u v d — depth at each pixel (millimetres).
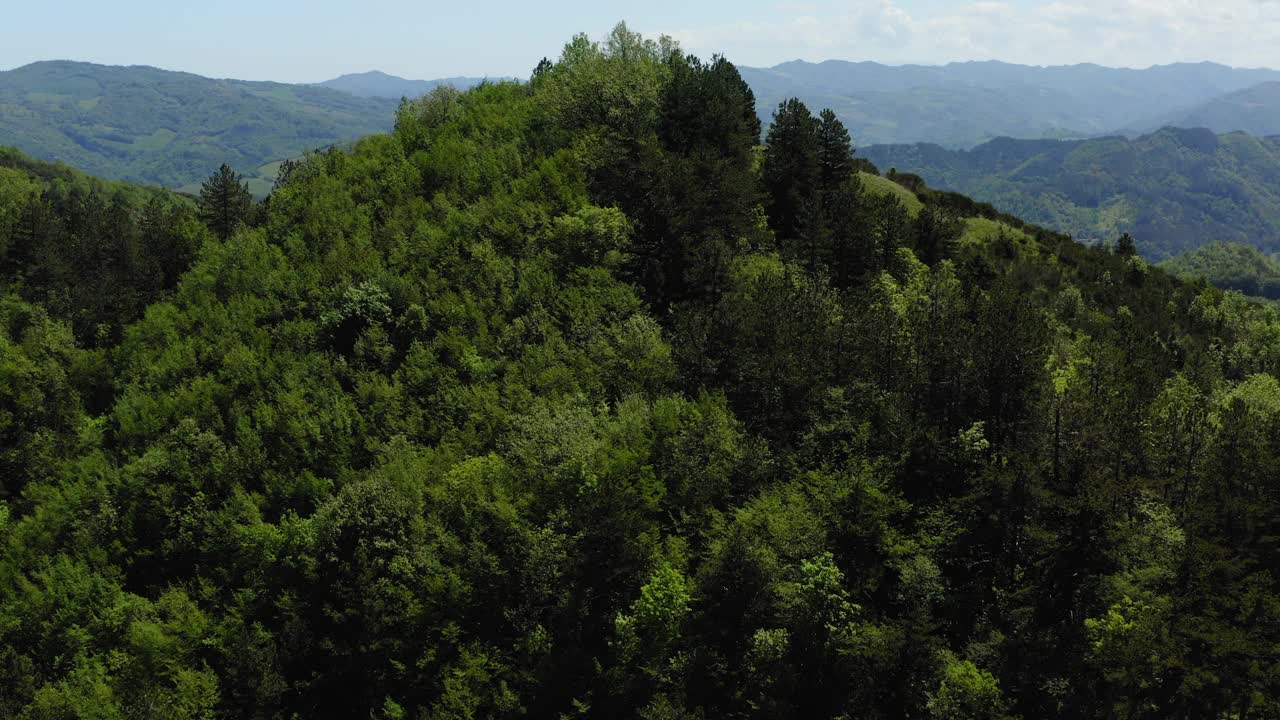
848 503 59875
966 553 64000
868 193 140375
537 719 57562
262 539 71938
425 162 124188
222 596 72812
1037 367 69875
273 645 63438
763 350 74062
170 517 80250
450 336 91500
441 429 82000
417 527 67375
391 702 58688
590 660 58094
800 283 84125
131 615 71875
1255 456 67125
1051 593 61125
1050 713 55062
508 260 98250
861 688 53812
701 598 58000
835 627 53781
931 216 119938
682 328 78625
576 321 86500
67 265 139750
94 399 110000
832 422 69688
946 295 87438
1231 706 57125
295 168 145000
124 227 156500
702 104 115938
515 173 115812
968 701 50594
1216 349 134625
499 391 82875
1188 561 59031
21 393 106562
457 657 61812
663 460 67500
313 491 78375
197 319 106312
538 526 64438
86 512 84750
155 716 60031
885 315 78625
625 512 60000
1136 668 54875
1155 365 92562
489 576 62344
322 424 84688
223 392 92438
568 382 78812
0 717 67438
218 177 147750
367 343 93000
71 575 77375
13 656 72125
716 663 55906
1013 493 62688
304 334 96500
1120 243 184000
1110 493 60906
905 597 58094
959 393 72750
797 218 103875
